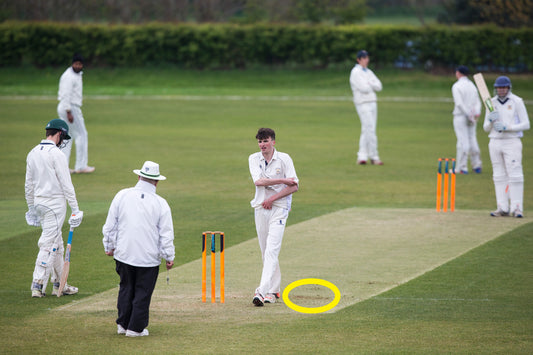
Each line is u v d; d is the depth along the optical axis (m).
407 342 25.61
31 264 37.59
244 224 47.34
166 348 25.02
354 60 167.62
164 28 169.75
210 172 67.88
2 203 52.47
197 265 37.84
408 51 165.00
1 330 27.17
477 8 184.50
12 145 81.06
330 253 40.28
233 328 27.42
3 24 170.88
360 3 193.12
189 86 158.12
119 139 89.44
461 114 67.38
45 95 139.50
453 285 33.69
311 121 110.12
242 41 168.25
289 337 26.25
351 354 24.33
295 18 194.00
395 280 34.69
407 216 49.94
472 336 26.30
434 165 72.94
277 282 31.84
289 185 31.16
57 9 198.00
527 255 39.31
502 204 49.50
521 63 163.62
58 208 32.22
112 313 29.62
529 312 29.39
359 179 65.00
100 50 168.38
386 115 116.56
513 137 48.50
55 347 25.16
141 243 26.22
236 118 112.31
